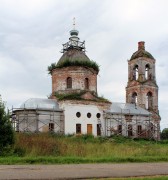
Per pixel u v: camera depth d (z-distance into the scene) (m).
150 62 59.47
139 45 60.34
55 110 46.31
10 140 23.84
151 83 58.84
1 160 18.72
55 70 51.53
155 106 58.66
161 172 14.59
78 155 22.67
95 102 48.69
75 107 47.28
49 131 44.47
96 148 25.50
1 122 23.91
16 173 13.81
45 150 22.88
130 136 51.25
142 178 12.09
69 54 52.31
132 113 52.72
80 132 46.88
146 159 20.80
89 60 51.75
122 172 14.41
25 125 45.25
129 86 59.88
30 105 46.31
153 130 55.94
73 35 54.22
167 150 26.11
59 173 13.88
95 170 15.09
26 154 22.44
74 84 50.09
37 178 12.37
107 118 49.75
